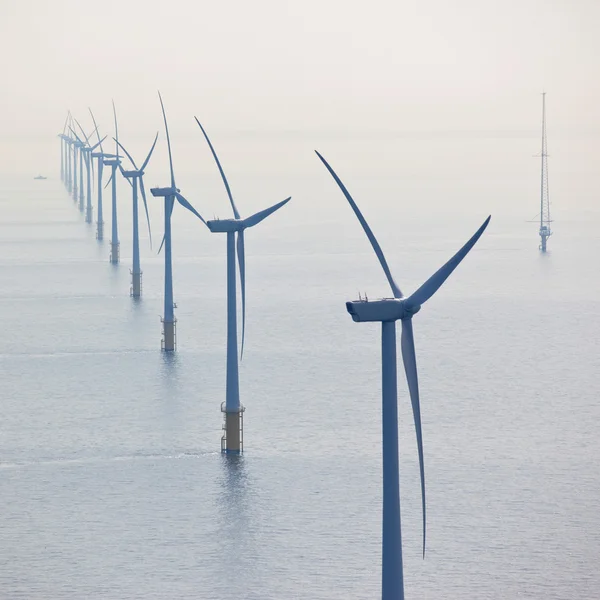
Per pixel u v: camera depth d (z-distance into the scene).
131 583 160.62
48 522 182.75
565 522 181.50
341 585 159.62
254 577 162.25
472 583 160.12
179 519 183.12
